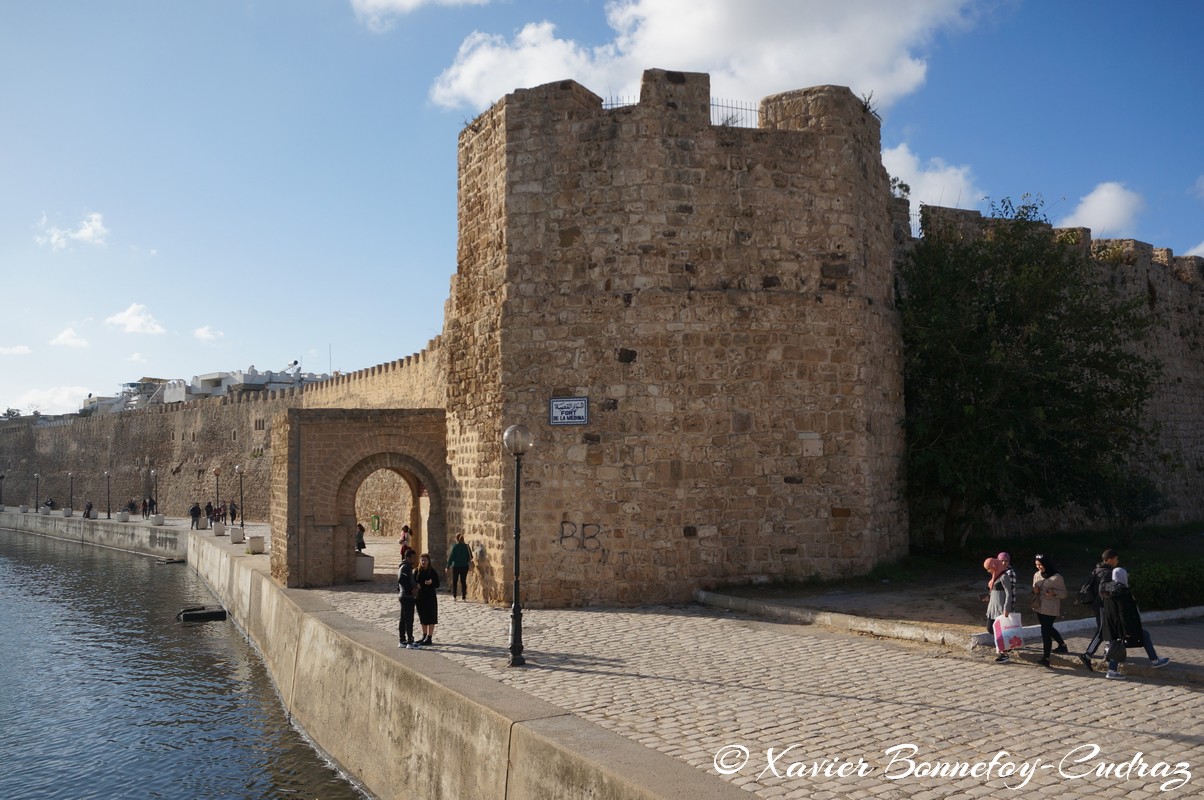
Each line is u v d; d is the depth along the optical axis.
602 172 18.66
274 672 21.81
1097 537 27.12
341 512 24.58
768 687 11.30
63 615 34.59
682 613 16.97
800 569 18.47
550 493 18.42
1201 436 32.44
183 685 23.06
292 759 16.47
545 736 9.14
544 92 19.03
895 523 20.23
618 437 18.28
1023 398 21.12
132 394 118.62
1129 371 23.08
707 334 18.45
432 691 11.77
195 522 55.47
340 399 56.56
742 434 18.45
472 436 20.41
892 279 21.20
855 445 18.83
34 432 101.94
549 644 14.49
